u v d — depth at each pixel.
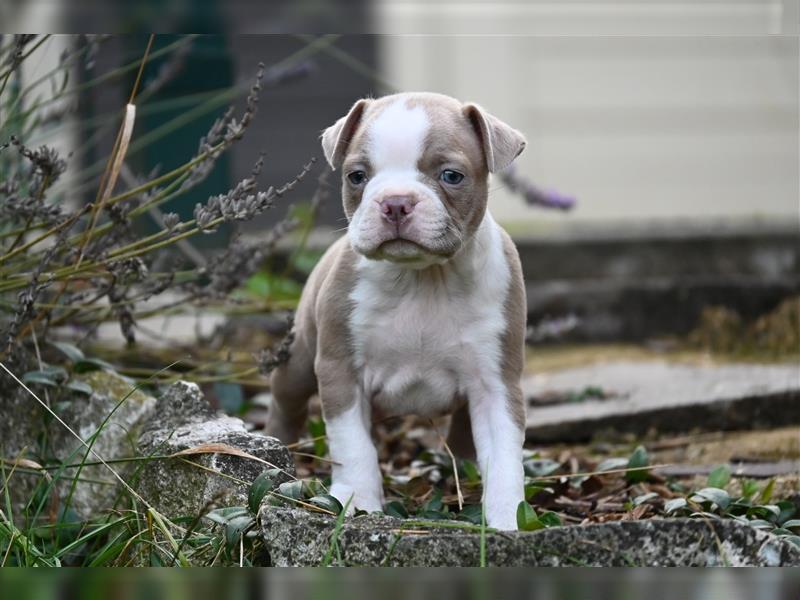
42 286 5.75
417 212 5.16
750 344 10.60
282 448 5.36
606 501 5.96
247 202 5.61
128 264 6.03
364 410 5.79
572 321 9.65
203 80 10.23
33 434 6.05
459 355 5.70
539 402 8.55
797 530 5.23
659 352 10.58
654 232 12.23
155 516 4.88
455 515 5.31
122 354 7.62
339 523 4.52
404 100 5.56
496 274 5.71
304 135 13.62
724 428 8.04
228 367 7.85
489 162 5.45
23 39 6.05
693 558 4.40
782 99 14.84
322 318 5.80
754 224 12.77
